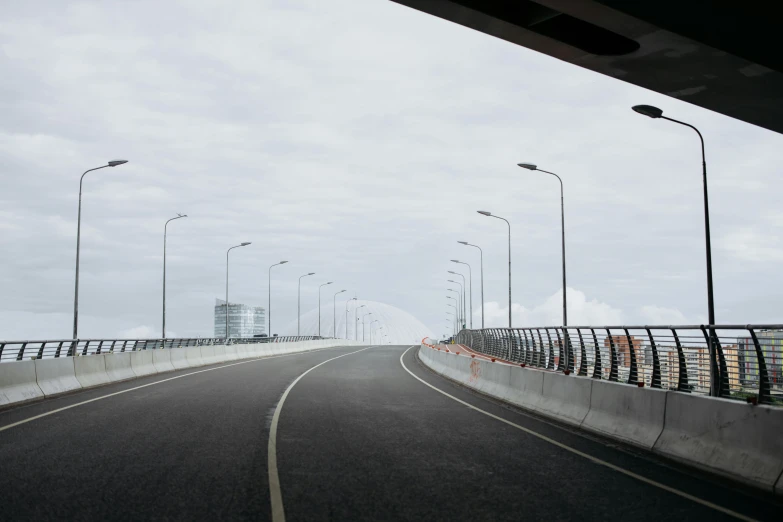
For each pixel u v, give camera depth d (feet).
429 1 39.47
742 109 55.72
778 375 37.01
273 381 81.35
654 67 47.26
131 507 22.58
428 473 28.50
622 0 38.83
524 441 37.47
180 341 185.47
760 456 27.45
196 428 41.04
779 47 45.37
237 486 25.76
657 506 23.30
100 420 44.55
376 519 21.34
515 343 120.47
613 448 35.60
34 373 59.82
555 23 43.68
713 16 42.14
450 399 62.34
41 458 31.24
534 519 21.50
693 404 32.73
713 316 79.66
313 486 25.86
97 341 98.58
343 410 51.55
